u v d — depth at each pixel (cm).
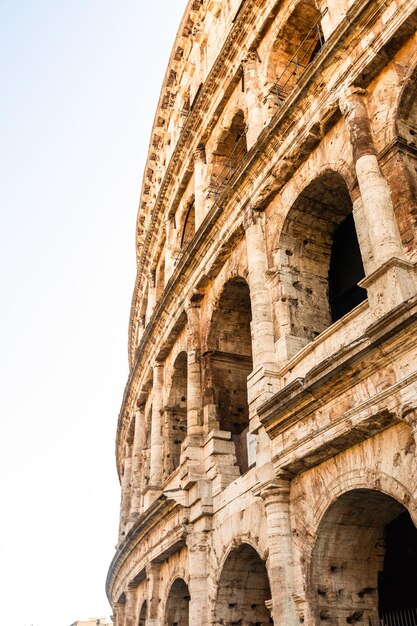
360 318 1786
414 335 1434
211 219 2786
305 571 1752
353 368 1603
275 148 2381
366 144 1841
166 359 3712
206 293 3022
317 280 2308
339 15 2233
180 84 4475
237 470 2550
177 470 3003
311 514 1786
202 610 2353
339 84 2047
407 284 1560
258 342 2198
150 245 4666
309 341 2170
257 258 2377
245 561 2322
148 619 3028
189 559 2534
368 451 1616
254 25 2967
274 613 1770
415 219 1645
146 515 3067
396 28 1844
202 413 2794
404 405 1425
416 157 1788
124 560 3966
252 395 2152
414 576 1862
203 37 3975
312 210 2308
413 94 1828
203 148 3553
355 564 1772
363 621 1709
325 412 1734
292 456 1827
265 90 2791
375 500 1705
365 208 1748
